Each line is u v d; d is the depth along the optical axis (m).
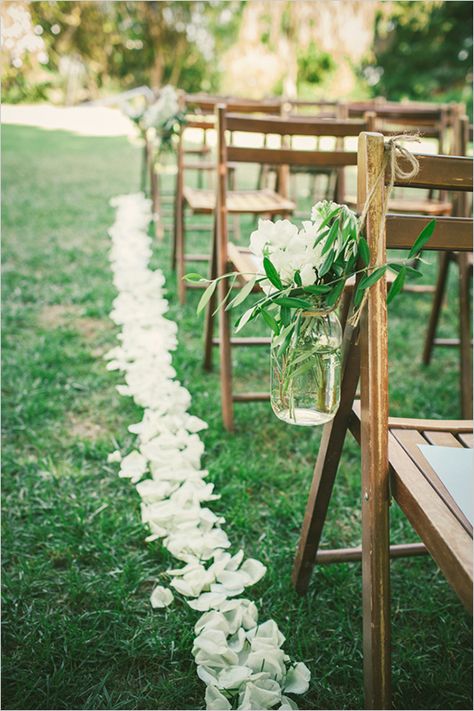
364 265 1.27
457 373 3.22
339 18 17.45
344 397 1.52
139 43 20.27
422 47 18.70
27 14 18.08
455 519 1.13
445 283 3.08
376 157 1.22
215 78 20.69
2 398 2.82
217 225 2.74
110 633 1.66
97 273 4.61
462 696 1.49
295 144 10.25
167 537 1.97
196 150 6.17
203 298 1.33
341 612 1.73
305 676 1.48
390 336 3.61
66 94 20.66
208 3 19.44
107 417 2.70
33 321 3.72
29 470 2.31
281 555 1.92
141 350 3.25
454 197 2.86
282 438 2.59
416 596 1.81
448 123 4.00
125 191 7.61
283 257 1.25
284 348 1.29
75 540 1.96
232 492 2.21
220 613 1.63
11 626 1.67
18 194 7.18
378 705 1.32
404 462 1.32
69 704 1.47
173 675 1.54
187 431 2.58
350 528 2.07
